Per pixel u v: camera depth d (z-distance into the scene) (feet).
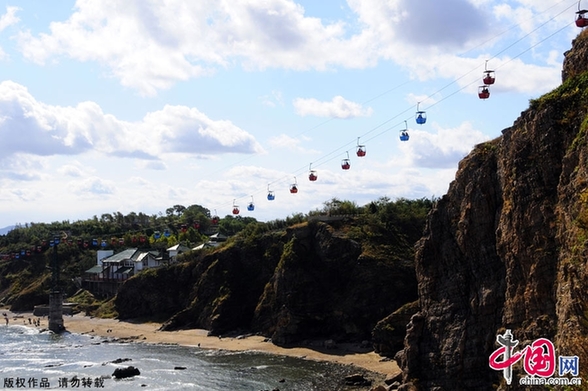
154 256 542.16
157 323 441.68
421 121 182.50
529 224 177.27
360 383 251.19
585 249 140.87
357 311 340.59
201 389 251.19
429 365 211.00
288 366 292.81
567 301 142.61
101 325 449.48
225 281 419.54
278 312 367.04
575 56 192.24
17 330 446.19
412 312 289.94
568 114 177.06
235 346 352.08
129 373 279.49
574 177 160.76
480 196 207.41
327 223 398.21
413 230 394.32
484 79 167.53
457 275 214.07
